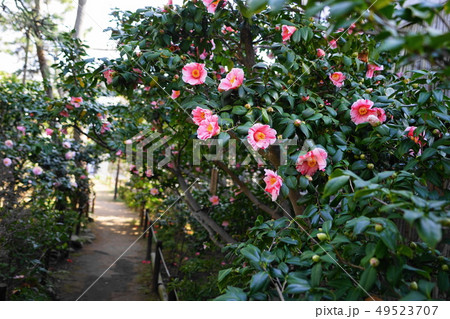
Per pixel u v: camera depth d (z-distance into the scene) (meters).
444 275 0.89
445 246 1.37
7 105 3.18
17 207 2.87
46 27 4.30
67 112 2.59
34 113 3.02
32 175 3.34
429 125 1.21
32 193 3.18
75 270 4.01
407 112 1.40
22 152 3.33
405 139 1.29
